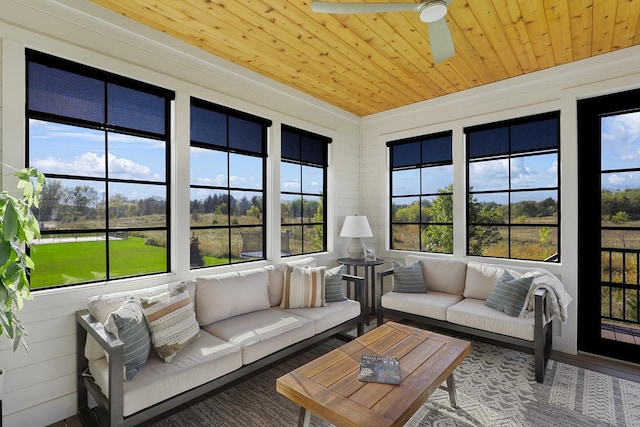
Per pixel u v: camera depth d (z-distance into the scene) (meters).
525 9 2.32
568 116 3.16
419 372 1.88
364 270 4.44
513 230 3.63
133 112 2.59
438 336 2.43
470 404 2.29
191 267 2.96
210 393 2.44
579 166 3.18
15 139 1.98
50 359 2.09
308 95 4.01
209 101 3.02
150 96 2.70
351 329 3.76
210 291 2.69
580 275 3.16
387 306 3.58
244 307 2.87
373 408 1.54
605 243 3.07
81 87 2.32
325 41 2.77
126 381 1.80
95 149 2.40
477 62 3.15
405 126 4.44
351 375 1.84
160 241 2.75
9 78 1.96
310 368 1.93
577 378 2.64
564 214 3.17
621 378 2.64
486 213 3.83
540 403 2.29
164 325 2.10
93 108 2.38
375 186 4.77
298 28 2.57
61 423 2.09
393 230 4.67
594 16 2.40
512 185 3.64
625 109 2.97
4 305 1.51
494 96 3.68
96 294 2.29
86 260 2.35
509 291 2.96
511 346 3.29
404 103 4.33
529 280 2.89
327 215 4.46
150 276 2.62
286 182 3.92
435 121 4.15
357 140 4.84
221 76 3.11
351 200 4.74
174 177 2.78
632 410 2.21
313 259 3.97
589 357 3.04
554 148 3.37
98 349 2.05
